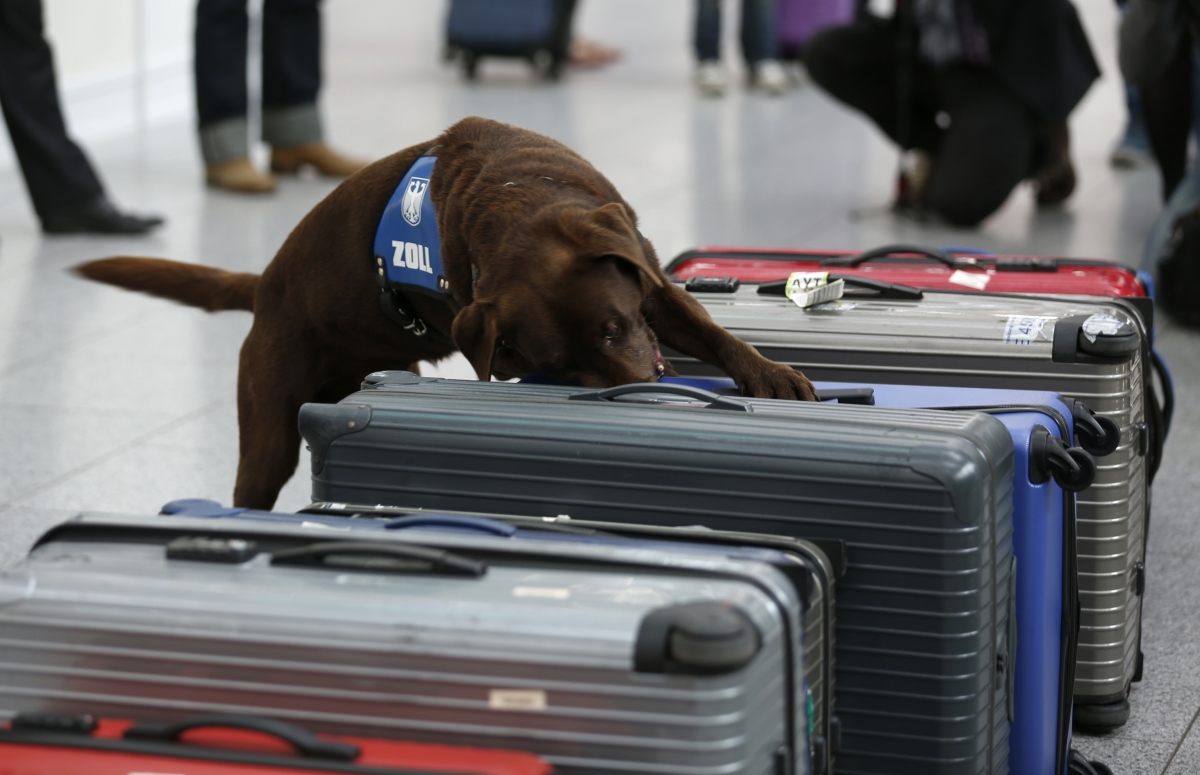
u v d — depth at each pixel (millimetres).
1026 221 7727
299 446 3441
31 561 2025
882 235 7438
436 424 2486
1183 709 3119
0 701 1984
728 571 1854
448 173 3029
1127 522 2877
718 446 2299
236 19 8383
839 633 2271
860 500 2205
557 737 1771
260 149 9930
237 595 1879
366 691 1830
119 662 1914
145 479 4414
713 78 11719
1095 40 13867
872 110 8047
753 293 3326
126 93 10461
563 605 1795
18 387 5270
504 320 2732
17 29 7180
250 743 1812
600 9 17344
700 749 1710
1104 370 2826
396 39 14695
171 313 6246
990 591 2246
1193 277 5816
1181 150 6691
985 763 2320
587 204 2869
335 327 3270
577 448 2381
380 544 1936
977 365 2922
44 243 7312
